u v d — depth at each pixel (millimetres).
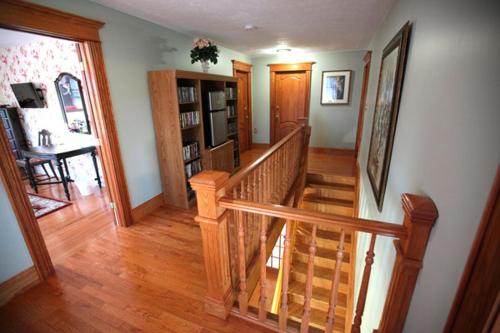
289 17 2629
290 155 3148
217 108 3643
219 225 1378
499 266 527
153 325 1537
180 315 1602
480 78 656
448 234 786
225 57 4566
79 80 3352
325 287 3393
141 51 2680
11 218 1706
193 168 3307
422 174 1038
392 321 1109
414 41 1318
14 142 4344
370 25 2910
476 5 698
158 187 3135
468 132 702
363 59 4500
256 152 5840
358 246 2924
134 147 2719
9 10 1588
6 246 1691
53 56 3428
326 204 3938
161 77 2719
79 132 3684
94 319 1582
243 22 2820
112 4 2213
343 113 5172
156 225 2732
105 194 3652
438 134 913
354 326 1221
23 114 4207
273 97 5664
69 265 2088
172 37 3137
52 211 3111
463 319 653
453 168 777
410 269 987
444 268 794
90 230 2641
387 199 1635
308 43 4055
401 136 1413
